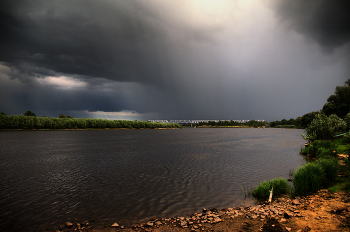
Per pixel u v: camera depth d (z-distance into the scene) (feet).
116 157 94.79
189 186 49.73
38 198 41.34
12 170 67.10
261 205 36.68
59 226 29.43
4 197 41.86
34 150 115.55
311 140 121.29
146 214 33.68
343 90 235.40
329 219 27.02
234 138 238.48
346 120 142.00
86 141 177.17
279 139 223.92
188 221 30.30
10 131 297.74
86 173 63.31
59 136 227.20
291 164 78.43
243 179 56.29
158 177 58.49
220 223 29.19
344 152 81.46
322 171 46.01
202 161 84.94
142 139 210.59
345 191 39.17
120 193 44.52
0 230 28.25
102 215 33.35
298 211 31.22
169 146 145.07
